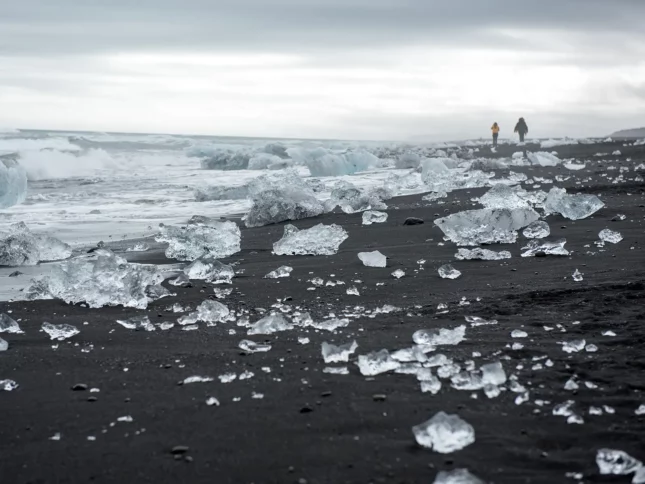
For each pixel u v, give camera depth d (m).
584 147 32.84
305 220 11.29
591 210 9.59
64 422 3.07
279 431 2.88
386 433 2.84
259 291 6.18
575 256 7.04
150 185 20.83
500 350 3.94
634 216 9.60
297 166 29.27
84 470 2.61
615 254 7.01
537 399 3.16
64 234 10.74
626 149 29.06
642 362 3.61
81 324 5.07
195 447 2.76
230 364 3.86
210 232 8.47
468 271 6.62
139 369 3.83
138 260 8.32
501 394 3.23
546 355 3.80
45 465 2.66
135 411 3.17
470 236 8.24
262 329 4.59
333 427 2.91
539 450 2.65
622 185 12.98
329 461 2.60
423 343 4.14
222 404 3.21
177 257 8.36
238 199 15.95
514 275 6.26
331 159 23.80
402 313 5.06
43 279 6.37
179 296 6.06
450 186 15.01
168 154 41.91
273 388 3.40
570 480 2.41
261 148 33.25
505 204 10.60
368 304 5.46
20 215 13.28
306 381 3.49
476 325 4.57
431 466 2.54
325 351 3.82
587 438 2.74
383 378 3.51
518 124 44.81
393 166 26.28
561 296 5.25
